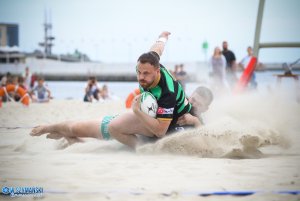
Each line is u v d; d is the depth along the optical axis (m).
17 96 25.89
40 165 5.97
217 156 6.87
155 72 6.62
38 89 25.50
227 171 5.56
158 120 6.71
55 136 7.80
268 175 5.33
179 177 5.23
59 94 41.81
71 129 7.53
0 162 6.21
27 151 7.60
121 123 7.12
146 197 4.39
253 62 13.80
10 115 16.28
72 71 95.56
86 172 5.50
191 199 4.34
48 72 94.50
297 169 5.70
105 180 5.08
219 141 6.96
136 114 6.66
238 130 7.00
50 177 5.23
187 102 7.25
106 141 7.79
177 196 4.42
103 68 97.81
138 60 6.68
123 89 49.56
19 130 10.98
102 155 6.93
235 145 6.88
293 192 4.53
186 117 7.14
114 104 22.39
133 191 4.59
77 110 18.64
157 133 6.77
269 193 4.51
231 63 22.94
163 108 6.67
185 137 6.97
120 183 4.94
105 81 91.75
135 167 5.82
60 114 16.81
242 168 5.76
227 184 4.89
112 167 5.83
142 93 6.72
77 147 7.53
